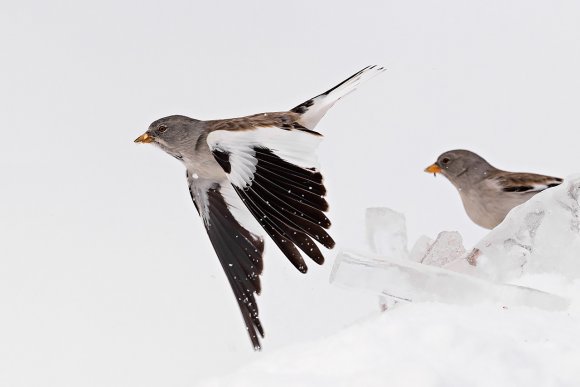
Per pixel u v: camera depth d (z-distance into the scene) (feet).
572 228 16.83
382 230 16.94
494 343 13.98
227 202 17.56
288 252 17.13
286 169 17.21
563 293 16.76
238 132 17.30
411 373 12.86
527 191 18.01
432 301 15.97
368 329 14.92
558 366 13.83
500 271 16.85
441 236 16.98
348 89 17.62
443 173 18.11
